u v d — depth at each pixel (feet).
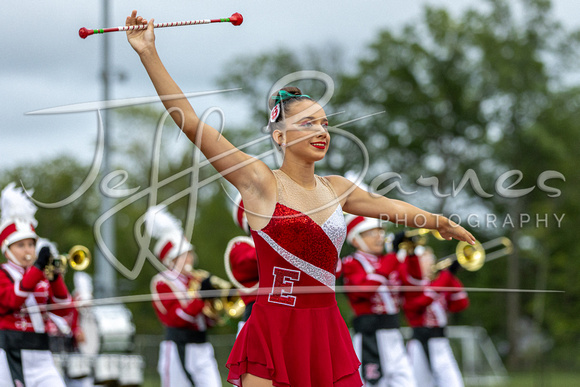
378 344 41.73
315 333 19.81
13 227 34.88
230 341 65.26
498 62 157.99
